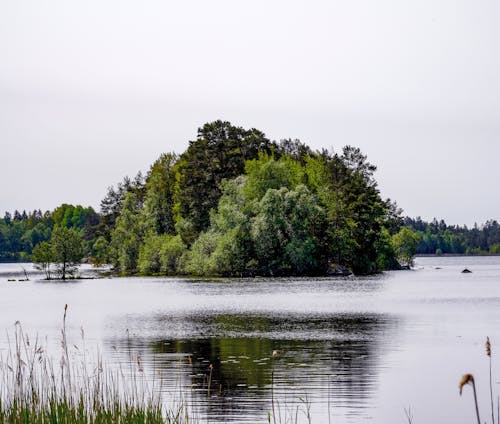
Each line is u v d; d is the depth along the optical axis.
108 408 19.05
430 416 23.81
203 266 128.50
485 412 24.23
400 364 33.16
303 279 118.75
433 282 113.25
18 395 19.48
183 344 41.28
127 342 42.31
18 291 101.75
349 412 24.31
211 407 24.73
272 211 120.62
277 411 24.30
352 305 69.06
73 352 37.66
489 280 121.81
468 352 36.59
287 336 44.84
